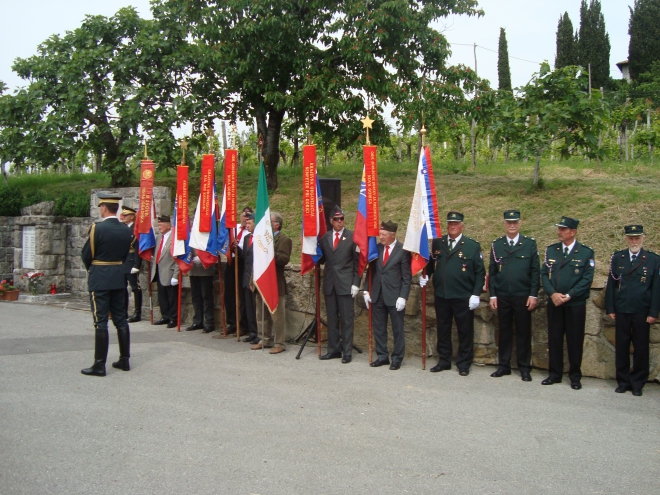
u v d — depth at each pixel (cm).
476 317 758
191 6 1261
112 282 698
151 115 1364
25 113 1362
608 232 834
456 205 1050
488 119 1207
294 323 917
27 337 909
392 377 701
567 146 1046
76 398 606
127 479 421
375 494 400
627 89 3253
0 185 1697
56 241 1380
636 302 636
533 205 976
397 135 1842
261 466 443
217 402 595
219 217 992
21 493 400
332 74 1231
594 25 3878
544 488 412
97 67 1362
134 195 1292
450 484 416
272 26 1174
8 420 540
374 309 763
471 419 552
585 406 596
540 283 702
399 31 1163
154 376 695
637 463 456
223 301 941
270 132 1338
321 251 805
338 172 1451
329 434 509
